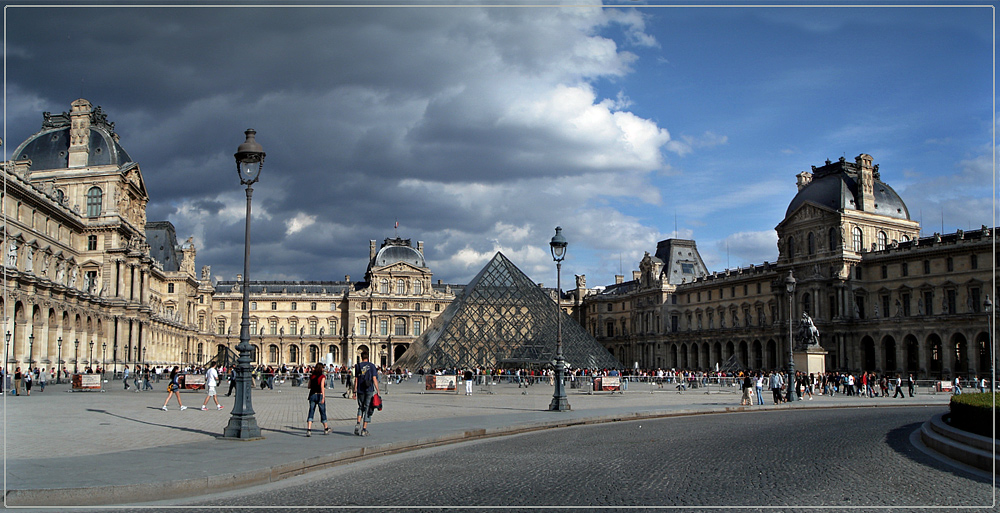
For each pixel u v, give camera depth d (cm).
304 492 2128
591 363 10588
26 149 13212
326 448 2816
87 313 11394
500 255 11500
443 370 9675
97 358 11906
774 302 15675
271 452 2692
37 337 9700
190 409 5228
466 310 10644
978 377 11844
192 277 19712
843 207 14238
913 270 13288
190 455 2614
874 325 13612
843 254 14012
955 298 12550
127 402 6025
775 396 6762
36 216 10594
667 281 19625
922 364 12812
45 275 10800
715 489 2162
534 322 10719
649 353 19588
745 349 16750
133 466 2356
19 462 2434
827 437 3634
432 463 2702
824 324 14150
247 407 3145
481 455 2934
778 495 2072
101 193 12781
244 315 3189
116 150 13388
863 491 2136
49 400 6259
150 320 14638
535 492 2120
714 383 11350
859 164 14575
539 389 9081
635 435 3759
